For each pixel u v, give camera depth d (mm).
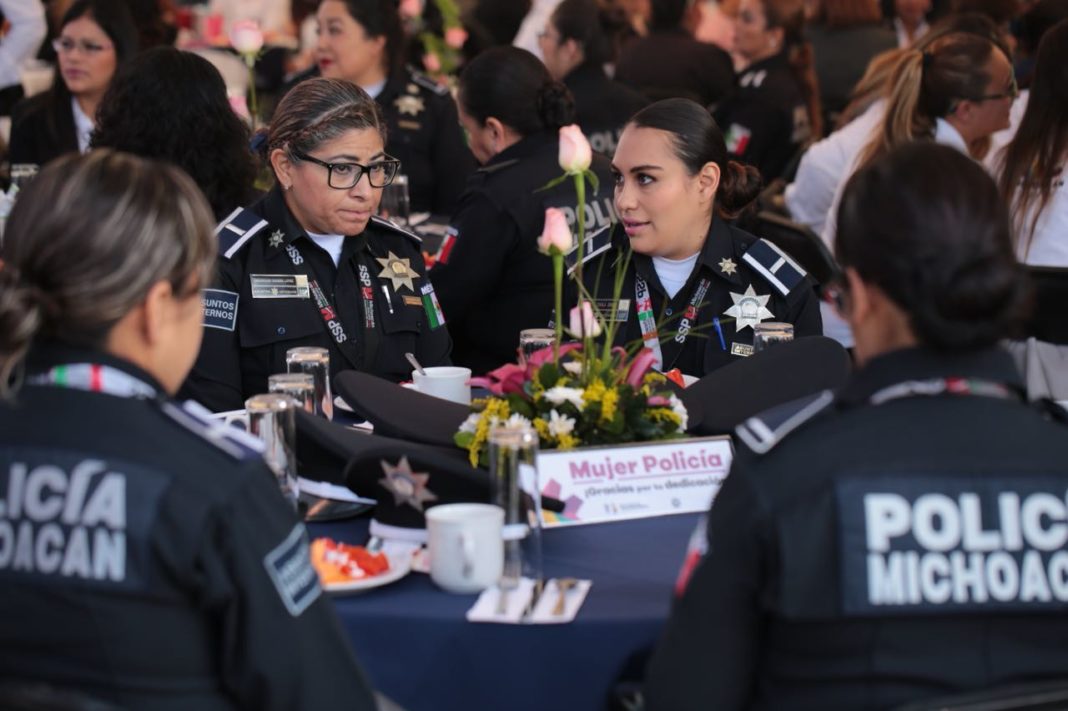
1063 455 2236
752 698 2312
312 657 2297
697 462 3508
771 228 6449
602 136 8484
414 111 8523
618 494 3410
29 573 2227
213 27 10242
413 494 3174
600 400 3424
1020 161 5895
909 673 2195
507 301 6355
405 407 3820
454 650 2781
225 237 4617
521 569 2973
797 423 2305
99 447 2227
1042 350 4742
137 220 2254
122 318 2291
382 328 4820
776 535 2148
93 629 2207
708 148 4668
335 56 8383
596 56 8508
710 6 14711
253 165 5191
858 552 2154
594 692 2760
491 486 3027
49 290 2238
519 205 6160
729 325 4734
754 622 2240
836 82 10914
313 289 4676
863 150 6730
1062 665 2256
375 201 4629
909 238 2186
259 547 2240
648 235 4691
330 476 3473
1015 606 2193
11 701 2154
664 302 4797
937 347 2238
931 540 2172
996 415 2256
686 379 4453
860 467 2180
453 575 2889
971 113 6594
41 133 7922
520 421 3324
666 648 2291
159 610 2217
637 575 3021
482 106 6332
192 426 2316
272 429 3287
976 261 2172
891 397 2262
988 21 7051
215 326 4531
